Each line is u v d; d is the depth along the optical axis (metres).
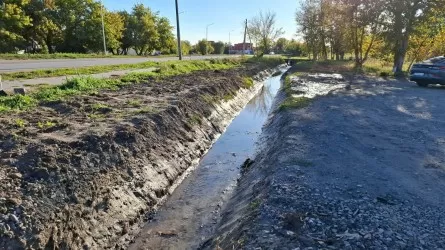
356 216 4.50
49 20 46.09
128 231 5.65
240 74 25.52
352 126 9.41
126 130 7.56
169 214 6.43
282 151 7.30
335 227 4.23
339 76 26.42
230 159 9.68
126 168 6.67
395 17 25.50
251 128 13.58
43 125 7.31
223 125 13.55
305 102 13.38
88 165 5.95
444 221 4.41
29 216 4.44
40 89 11.20
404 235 4.04
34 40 46.81
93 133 6.94
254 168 8.04
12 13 39.66
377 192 5.27
